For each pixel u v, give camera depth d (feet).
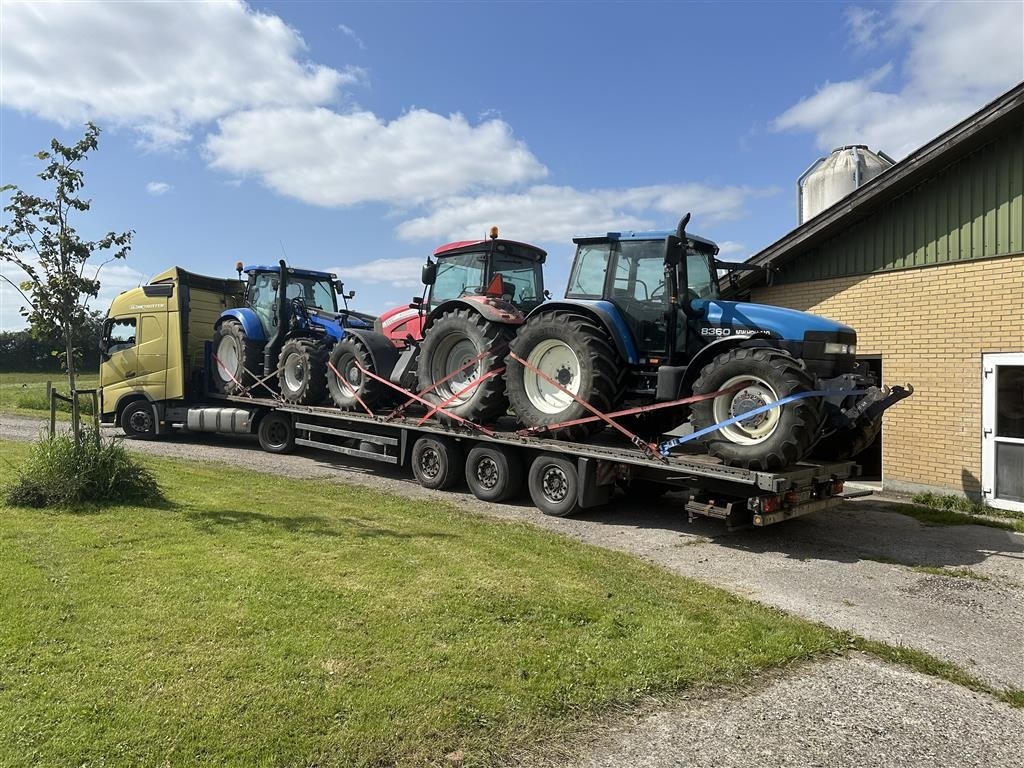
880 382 33.47
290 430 39.99
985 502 28.55
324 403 38.93
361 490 29.09
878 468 37.14
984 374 28.76
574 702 11.27
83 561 16.81
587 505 25.04
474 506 27.55
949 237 29.91
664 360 24.85
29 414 60.85
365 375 33.94
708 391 22.15
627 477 25.18
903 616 16.34
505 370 28.55
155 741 9.53
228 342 43.62
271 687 11.08
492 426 30.12
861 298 33.19
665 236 25.13
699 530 24.45
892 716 11.47
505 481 27.84
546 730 10.46
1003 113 26.91
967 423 29.30
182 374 44.68
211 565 16.85
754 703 11.71
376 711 10.57
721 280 28.99
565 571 17.92
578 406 25.12
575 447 25.04
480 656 12.61
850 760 10.15
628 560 19.75
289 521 21.76
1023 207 27.61
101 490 23.27
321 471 34.76
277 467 35.45
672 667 12.65
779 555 21.42
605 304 25.32
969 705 11.96
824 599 17.42
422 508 25.55
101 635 12.69
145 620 13.42
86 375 113.80
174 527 20.35
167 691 10.82
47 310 23.63
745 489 21.89
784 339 22.58
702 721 11.05
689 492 23.22
